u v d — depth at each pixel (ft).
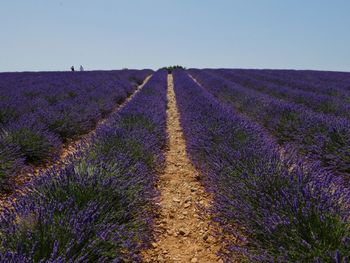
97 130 19.88
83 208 9.36
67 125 25.89
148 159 17.33
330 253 7.30
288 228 8.52
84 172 11.68
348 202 9.11
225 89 53.72
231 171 13.44
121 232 9.13
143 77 90.99
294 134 23.67
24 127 20.47
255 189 11.12
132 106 28.91
